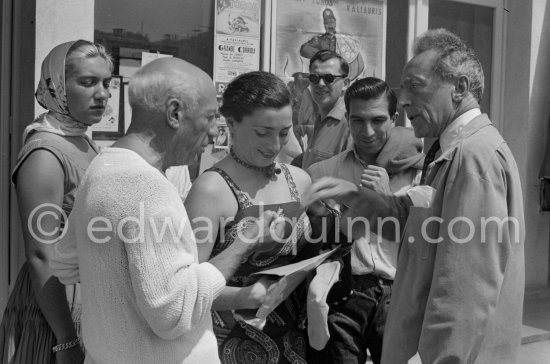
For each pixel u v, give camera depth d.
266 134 2.19
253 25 4.48
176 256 1.68
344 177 3.09
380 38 5.02
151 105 1.78
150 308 1.62
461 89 2.13
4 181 3.82
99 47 2.73
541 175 5.91
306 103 4.63
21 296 2.48
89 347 1.74
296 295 2.35
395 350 2.15
